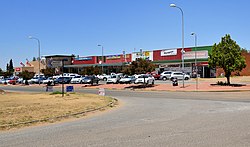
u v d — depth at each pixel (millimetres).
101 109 17547
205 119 12398
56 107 17312
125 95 31109
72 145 8133
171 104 19891
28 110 15844
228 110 15516
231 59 35312
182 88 37500
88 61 88500
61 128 11141
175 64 66062
